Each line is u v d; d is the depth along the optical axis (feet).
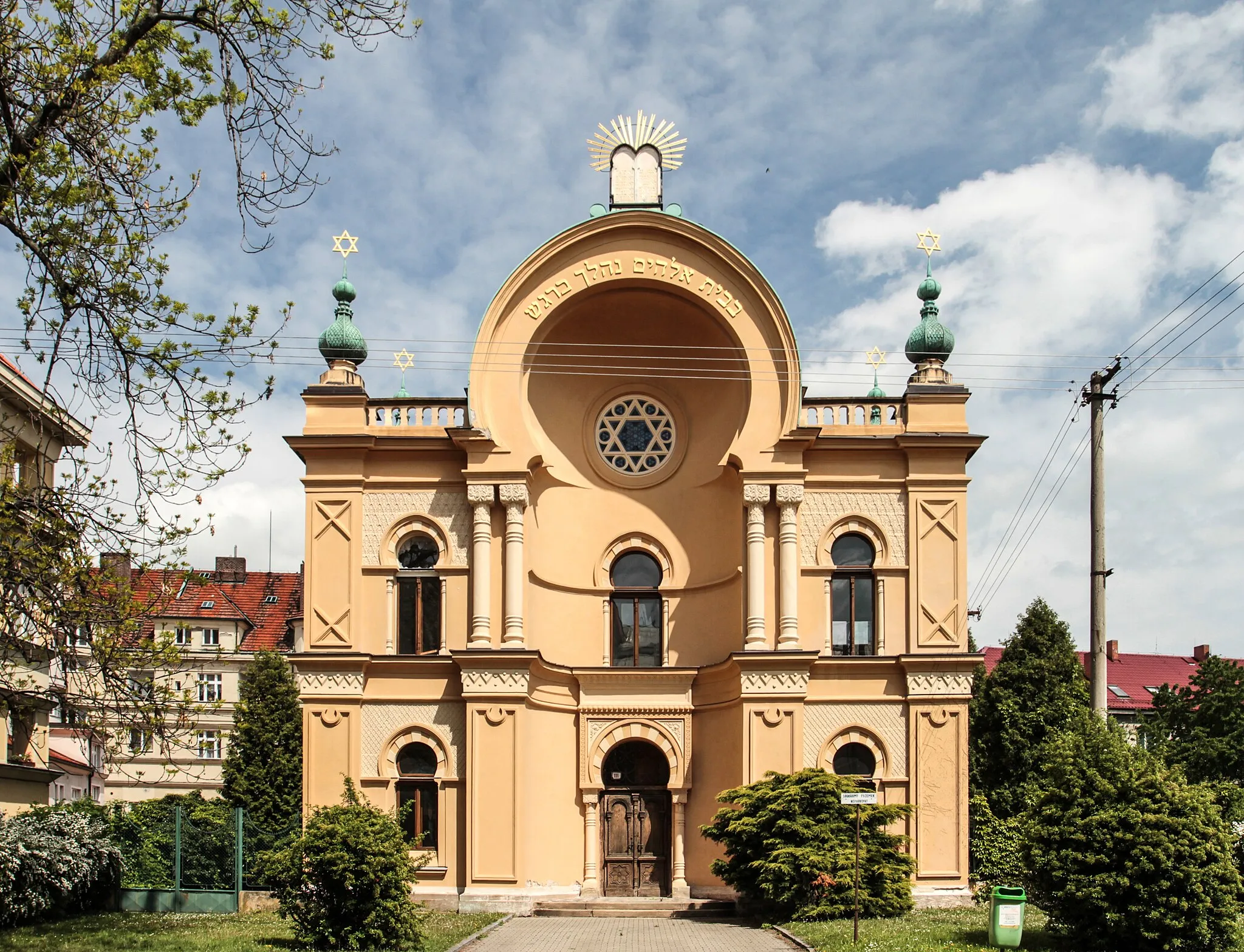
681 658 114.42
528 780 106.83
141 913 96.12
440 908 103.65
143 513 64.23
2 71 58.70
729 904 103.55
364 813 80.02
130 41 60.80
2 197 58.49
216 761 211.00
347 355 114.62
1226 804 89.56
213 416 63.31
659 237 111.96
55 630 65.31
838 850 92.48
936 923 87.20
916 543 109.40
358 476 110.63
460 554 110.42
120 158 61.77
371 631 109.70
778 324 110.32
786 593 107.24
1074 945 73.51
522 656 105.19
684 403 118.83
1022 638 144.77
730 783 107.96
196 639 224.53
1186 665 263.29
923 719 106.52
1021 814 81.97
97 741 68.39
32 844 89.51
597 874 109.60
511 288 111.45
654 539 116.78
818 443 110.22
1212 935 70.64
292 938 79.82
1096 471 99.35
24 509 65.51
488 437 109.09
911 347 114.83
